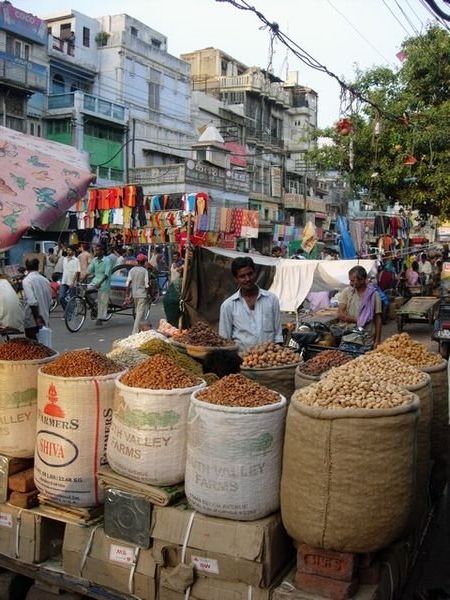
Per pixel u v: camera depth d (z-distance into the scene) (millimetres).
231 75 45188
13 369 3469
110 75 31703
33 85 27141
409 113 15492
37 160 3467
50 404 3230
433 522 3963
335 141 16922
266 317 4957
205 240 13609
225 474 2785
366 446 2607
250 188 40000
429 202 16531
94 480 3209
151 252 21812
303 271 9219
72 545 3182
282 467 2857
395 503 2652
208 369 4109
